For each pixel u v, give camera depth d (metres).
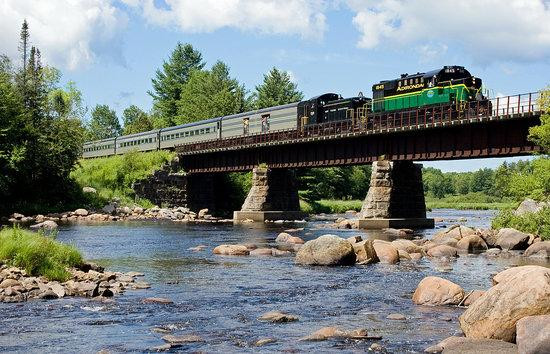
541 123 38.34
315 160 61.47
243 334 14.43
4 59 71.38
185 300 18.67
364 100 61.00
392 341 13.75
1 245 21.39
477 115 46.56
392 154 53.38
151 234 45.41
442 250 31.16
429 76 53.12
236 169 72.62
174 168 80.25
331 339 13.91
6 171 62.53
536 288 12.50
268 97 130.62
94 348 13.01
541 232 35.72
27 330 14.51
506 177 42.09
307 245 27.66
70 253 23.03
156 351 12.83
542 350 10.78
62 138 70.12
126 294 19.50
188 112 125.38
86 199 72.12
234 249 31.62
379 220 52.09
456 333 14.43
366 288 21.05
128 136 98.81
